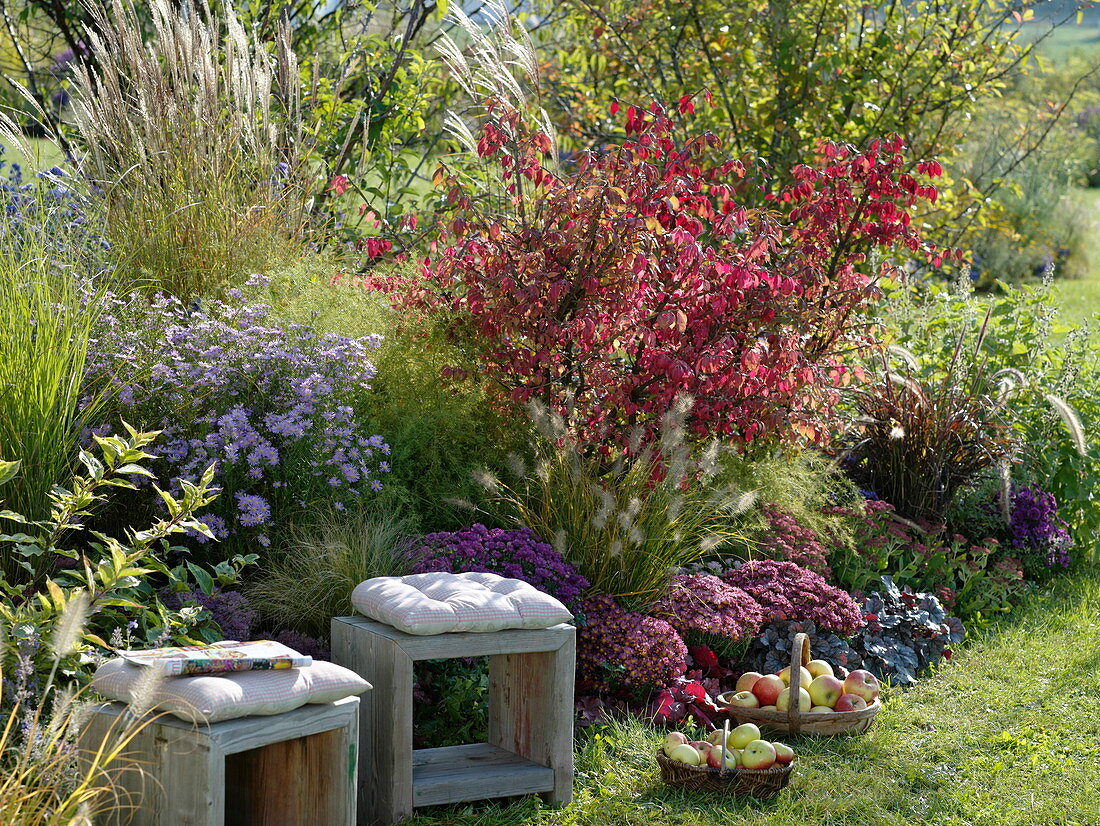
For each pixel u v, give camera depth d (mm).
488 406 4898
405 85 7105
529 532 4070
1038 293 7035
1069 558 6219
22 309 3672
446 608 3061
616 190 4562
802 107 8094
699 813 3172
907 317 6992
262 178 5617
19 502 3449
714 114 8188
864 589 5109
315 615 3666
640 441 4449
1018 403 6598
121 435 3975
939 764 3611
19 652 2732
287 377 4141
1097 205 20516
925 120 8438
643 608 4145
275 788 2758
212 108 5578
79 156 5523
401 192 7035
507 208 5266
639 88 8828
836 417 5578
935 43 8195
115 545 3033
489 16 5410
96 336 4082
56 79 7719
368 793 3096
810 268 5020
